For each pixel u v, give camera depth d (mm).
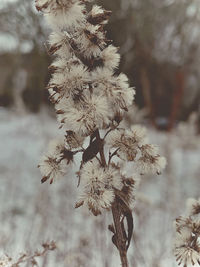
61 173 1592
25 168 8227
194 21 13086
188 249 1558
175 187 5855
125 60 12383
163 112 14164
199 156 9203
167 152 6402
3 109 14969
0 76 13688
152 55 13227
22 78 12984
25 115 12766
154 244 3805
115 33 11703
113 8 11602
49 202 5035
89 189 1466
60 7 1424
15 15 10297
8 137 11055
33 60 11844
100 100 1456
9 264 2051
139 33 12383
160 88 14086
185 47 13570
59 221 4355
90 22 1510
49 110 11648
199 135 10852
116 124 1544
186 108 13516
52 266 3021
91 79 1502
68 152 1592
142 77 12930
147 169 1602
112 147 1585
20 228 4625
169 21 13078
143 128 1613
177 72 11789
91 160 1560
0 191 6781
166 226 4254
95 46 1497
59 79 1481
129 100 1522
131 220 1567
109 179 1500
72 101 1505
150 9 12367
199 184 7246
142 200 3975
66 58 1526
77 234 3941
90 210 1462
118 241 1573
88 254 3365
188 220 1638
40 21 10203
